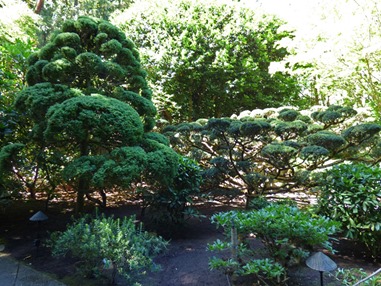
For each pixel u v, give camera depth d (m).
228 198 4.43
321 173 3.34
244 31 7.88
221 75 7.73
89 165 2.76
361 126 3.58
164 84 7.45
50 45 3.31
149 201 3.39
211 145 4.75
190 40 7.41
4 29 6.09
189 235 3.39
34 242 3.14
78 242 2.31
